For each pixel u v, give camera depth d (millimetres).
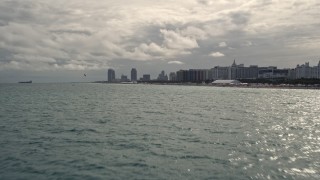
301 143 33781
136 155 28047
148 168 24078
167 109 75875
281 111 72812
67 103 97125
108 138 36125
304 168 24141
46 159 26516
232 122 51344
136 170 23609
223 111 70812
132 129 43312
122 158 26953
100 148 30781
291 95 166375
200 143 33406
